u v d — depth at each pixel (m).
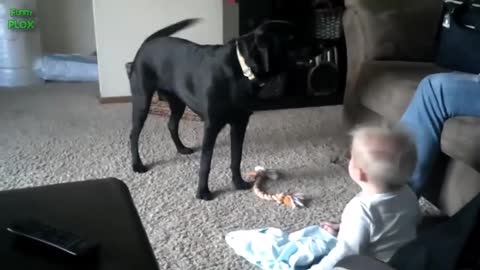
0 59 3.26
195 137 2.47
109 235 0.99
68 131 2.51
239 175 1.96
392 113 1.87
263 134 2.51
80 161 2.16
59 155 2.22
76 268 0.88
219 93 1.76
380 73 1.97
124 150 2.29
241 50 1.72
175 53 1.89
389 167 1.29
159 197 1.88
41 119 2.68
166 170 2.10
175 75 1.90
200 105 1.83
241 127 1.88
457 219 1.03
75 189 1.16
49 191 1.15
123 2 2.85
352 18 2.19
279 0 2.90
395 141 1.32
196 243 1.60
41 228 0.96
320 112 2.86
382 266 0.81
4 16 3.15
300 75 2.90
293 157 2.25
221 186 1.98
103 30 2.88
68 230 0.99
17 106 2.89
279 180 2.04
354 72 2.21
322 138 2.47
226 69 1.73
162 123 2.65
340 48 2.95
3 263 0.88
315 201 1.88
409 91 1.78
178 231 1.66
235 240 1.57
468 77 1.55
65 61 3.39
